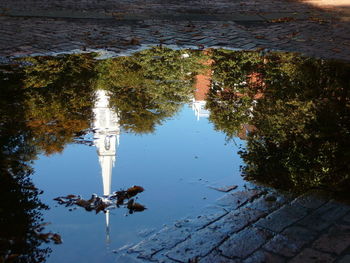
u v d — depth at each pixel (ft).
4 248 10.18
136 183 13.64
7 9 40.06
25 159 14.65
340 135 17.37
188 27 35.73
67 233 10.92
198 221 11.59
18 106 19.01
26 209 11.93
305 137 17.15
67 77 23.03
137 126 17.83
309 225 11.41
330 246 10.47
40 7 41.91
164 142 16.61
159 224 11.44
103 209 12.10
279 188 13.48
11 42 28.86
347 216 11.89
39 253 10.09
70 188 13.17
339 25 37.78
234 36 33.17
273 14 42.32
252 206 12.38
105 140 16.19
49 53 26.96
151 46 29.76
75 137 16.40
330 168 14.73
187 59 27.32
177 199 12.76
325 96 21.63
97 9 42.24
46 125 17.33
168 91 21.93
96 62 25.85
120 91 21.52
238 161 15.28
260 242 10.62
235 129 17.98
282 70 25.40
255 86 23.09
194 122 18.58
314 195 13.02
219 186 13.57
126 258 9.99
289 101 20.98
